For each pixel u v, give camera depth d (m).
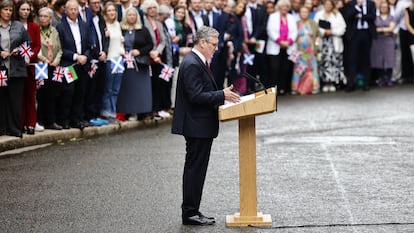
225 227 16.17
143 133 27.91
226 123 29.81
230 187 19.41
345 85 40.09
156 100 30.41
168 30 30.72
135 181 20.05
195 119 16.16
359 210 17.25
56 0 26.69
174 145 25.22
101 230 15.95
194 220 16.30
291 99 36.88
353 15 38.94
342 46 39.31
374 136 26.48
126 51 28.67
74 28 26.48
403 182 19.80
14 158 23.05
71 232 15.83
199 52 16.33
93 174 20.86
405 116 30.94
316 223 16.31
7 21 24.06
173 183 19.83
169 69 29.72
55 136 26.00
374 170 21.19
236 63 35.53
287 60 38.44
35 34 24.78
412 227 15.95
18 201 18.17
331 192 18.84
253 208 16.30
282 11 37.94
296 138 26.19
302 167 21.59
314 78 39.06
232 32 34.81
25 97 25.25
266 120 30.17
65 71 25.84
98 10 27.61
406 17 41.12
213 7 34.47
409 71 42.03
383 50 40.72
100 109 28.66
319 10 39.91
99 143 25.67
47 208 17.56
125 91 28.89
